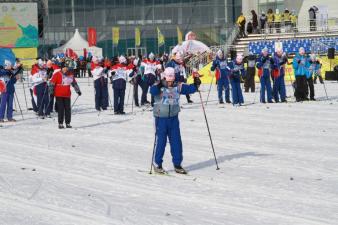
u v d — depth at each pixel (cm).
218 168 1424
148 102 3164
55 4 8519
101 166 1474
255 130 2088
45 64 2745
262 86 3052
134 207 1073
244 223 963
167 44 8694
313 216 998
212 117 2491
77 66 6838
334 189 1194
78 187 1244
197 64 5606
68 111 2264
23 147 1806
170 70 1362
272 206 1068
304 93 3117
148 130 2145
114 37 6494
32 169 1447
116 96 2725
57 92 2245
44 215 1025
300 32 6216
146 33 8681
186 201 1117
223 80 3084
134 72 3086
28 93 4434
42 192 1198
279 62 3041
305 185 1233
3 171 1427
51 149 1758
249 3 7900
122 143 1847
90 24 8619
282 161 1505
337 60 5116
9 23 7662
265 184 1248
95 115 2730
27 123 2472
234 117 2478
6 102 2536
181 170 1379
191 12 8712
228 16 8700
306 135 1950
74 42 7300
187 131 2081
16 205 1098
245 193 1171
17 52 7700
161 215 1017
